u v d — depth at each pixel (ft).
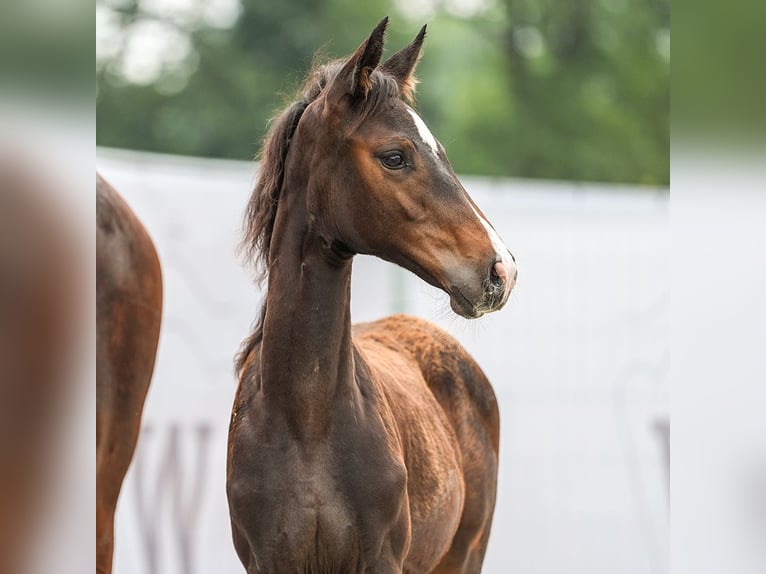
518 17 94.53
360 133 17.19
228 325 32.68
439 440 21.63
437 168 17.10
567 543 36.04
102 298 22.59
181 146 86.22
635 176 91.04
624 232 37.76
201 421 31.94
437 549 21.33
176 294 31.86
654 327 37.70
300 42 88.79
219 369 32.37
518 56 93.15
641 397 37.42
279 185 18.63
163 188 32.07
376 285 34.53
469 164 86.94
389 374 21.13
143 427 30.89
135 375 23.21
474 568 25.20
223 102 87.45
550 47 95.04
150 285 23.47
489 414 25.45
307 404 17.74
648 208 38.24
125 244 23.09
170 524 31.04
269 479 17.80
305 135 17.95
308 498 17.71
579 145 90.33
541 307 36.52
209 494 31.89
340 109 17.44
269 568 18.01
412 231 17.04
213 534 31.76
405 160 17.04
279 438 17.89
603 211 37.70
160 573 30.58
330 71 18.63
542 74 92.48
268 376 17.99
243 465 18.07
